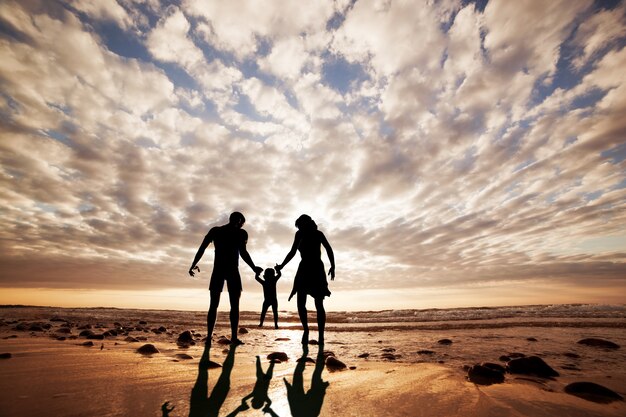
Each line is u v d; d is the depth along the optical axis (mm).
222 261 3939
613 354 3211
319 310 3898
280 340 4668
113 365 2320
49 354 2709
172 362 2572
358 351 3654
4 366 2182
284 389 1816
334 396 1677
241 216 4164
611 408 1501
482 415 1389
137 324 7445
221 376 2115
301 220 4129
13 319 7547
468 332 5551
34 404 1401
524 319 8336
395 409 1464
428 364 2744
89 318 9016
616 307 14578
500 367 2383
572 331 5418
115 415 1300
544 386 1925
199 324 7809
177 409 1414
